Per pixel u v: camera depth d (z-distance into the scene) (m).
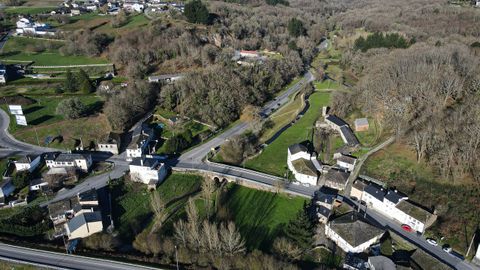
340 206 140.75
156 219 138.38
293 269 109.25
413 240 125.31
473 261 115.69
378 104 198.62
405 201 135.12
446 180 141.75
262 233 130.00
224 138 194.00
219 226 132.62
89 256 118.62
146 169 154.88
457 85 184.50
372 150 171.75
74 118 198.75
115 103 198.50
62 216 135.88
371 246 123.44
